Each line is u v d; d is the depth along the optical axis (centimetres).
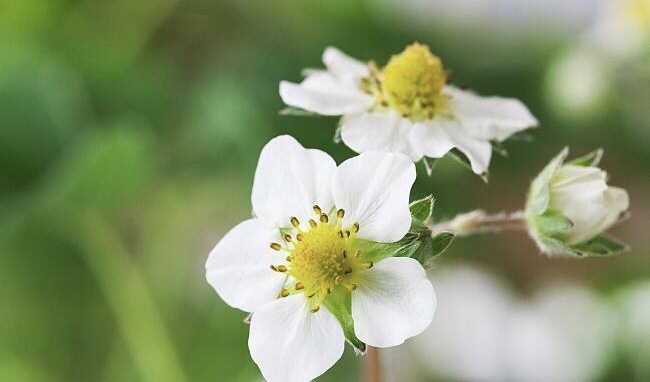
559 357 23
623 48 24
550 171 15
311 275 14
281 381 14
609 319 23
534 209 15
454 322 23
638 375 22
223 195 23
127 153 21
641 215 25
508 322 23
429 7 26
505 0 27
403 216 14
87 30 24
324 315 14
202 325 22
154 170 23
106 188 21
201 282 23
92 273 22
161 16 25
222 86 22
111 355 22
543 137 25
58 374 22
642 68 24
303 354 14
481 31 26
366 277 14
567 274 24
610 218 15
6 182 21
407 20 26
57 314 22
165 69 24
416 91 15
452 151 15
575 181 15
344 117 15
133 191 22
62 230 21
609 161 25
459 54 26
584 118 24
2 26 24
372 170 14
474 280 24
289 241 14
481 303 23
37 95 21
